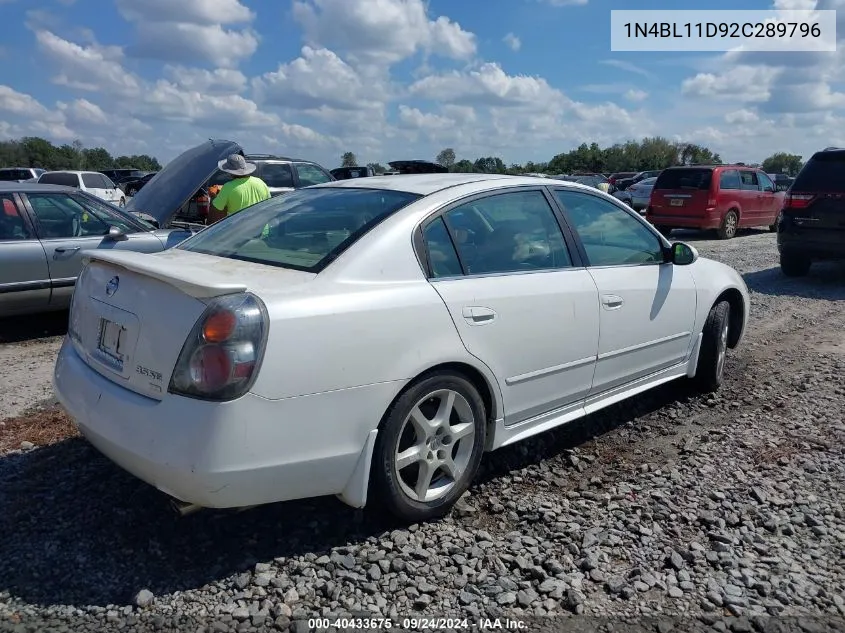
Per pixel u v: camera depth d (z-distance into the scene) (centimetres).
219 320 275
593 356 418
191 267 316
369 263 324
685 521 352
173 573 298
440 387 335
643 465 415
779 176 3384
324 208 375
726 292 552
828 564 317
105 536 324
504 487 386
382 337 310
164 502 353
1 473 382
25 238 696
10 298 684
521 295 370
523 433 390
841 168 1027
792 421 489
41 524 332
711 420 493
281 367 282
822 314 850
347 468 307
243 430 276
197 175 957
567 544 329
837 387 563
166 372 284
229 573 299
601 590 296
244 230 384
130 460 290
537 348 379
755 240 1738
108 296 323
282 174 1418
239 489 281
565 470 411
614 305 427
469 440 354
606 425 482
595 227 443
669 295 473
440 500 344
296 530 332
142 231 771
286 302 290
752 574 307
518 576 304
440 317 332
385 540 327
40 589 286
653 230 487
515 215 397
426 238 347
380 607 281
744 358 646
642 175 3425
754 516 358
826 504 370
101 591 286
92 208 752
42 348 673
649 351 465
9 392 529
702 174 1720
